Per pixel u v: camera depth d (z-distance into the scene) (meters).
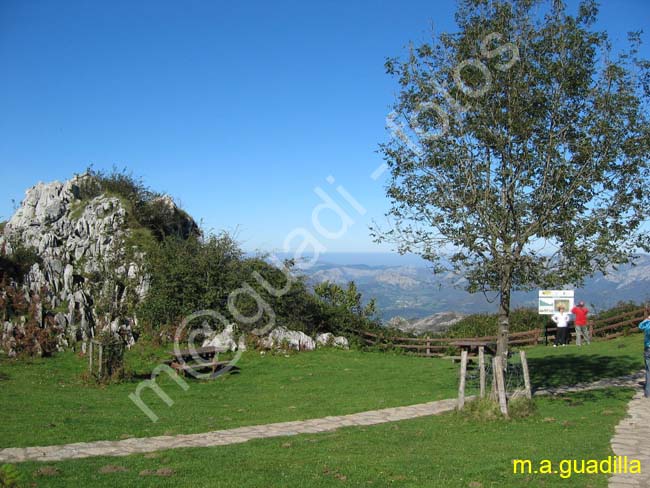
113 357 19.59
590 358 21.55
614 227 12.88
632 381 16.95
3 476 5.78
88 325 24.98
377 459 9.87
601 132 12.96
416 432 11.91
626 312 29.14
